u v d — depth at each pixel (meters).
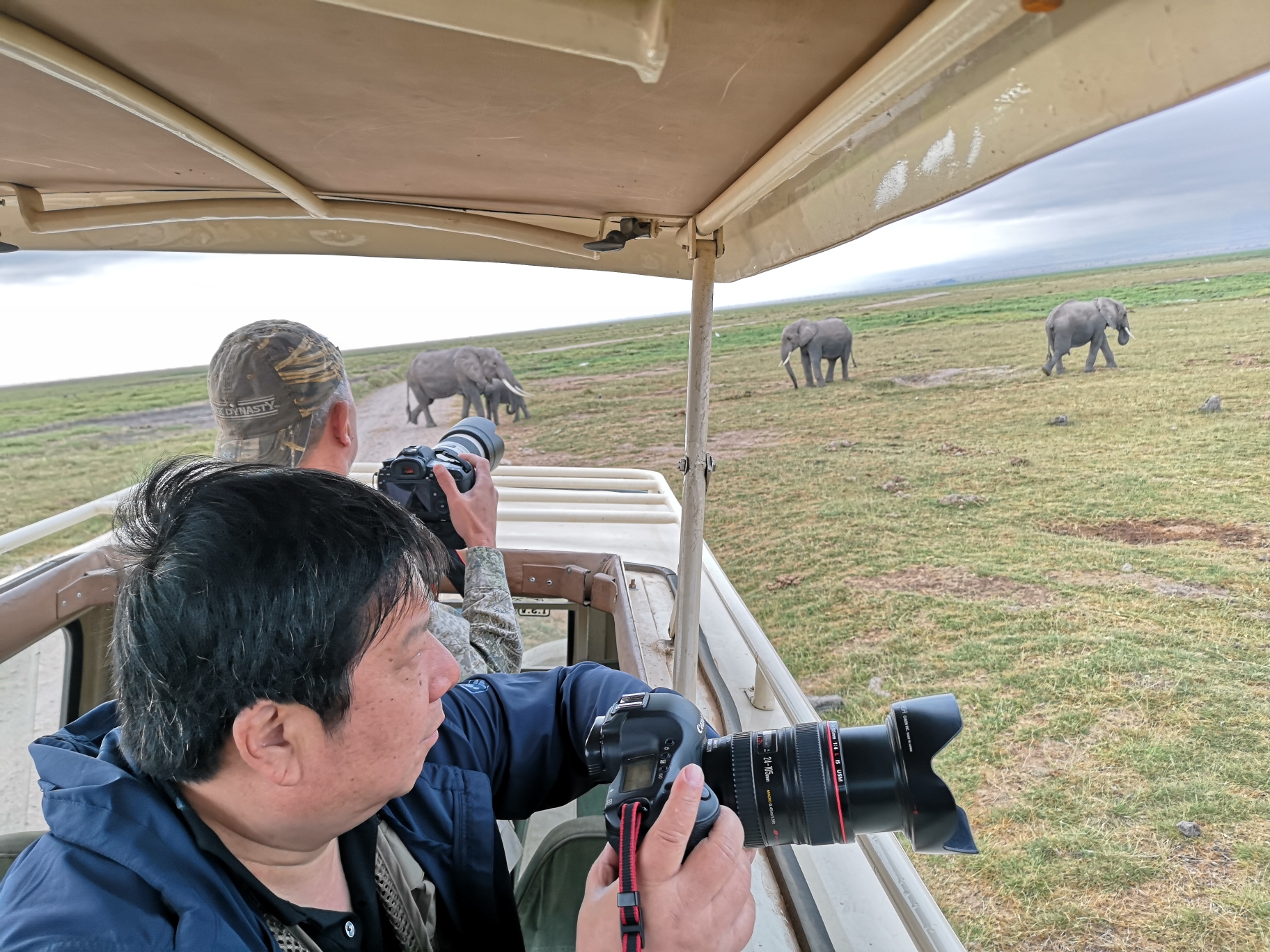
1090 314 19.31
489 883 0.77
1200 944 3.84
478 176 1.15
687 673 1.78
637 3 0.47
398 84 0.74
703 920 0.51
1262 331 19.41
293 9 0.57
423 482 1.19
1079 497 13.30
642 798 0.57
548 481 4.36
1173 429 15.40
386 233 1.53
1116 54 0.48
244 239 1.46
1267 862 4.54
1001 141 0.61
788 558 12.23
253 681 0.49
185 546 0.50
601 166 1.08
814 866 1.56
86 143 0.97
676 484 14.79
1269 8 0.38
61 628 1.97
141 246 1.40
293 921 0.60
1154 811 5.16
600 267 1.72
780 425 19.75
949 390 20.36
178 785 0.57
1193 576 10.07
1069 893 4.29
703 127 0.87
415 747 0.57
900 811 0.66
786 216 1.18
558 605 2.11
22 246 1.33
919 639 8.88
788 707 1.73
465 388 18.22
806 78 0.70
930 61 0.55
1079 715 6.82
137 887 0.51
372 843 0.70
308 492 0.53
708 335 1.55
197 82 0.75
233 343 1.05
